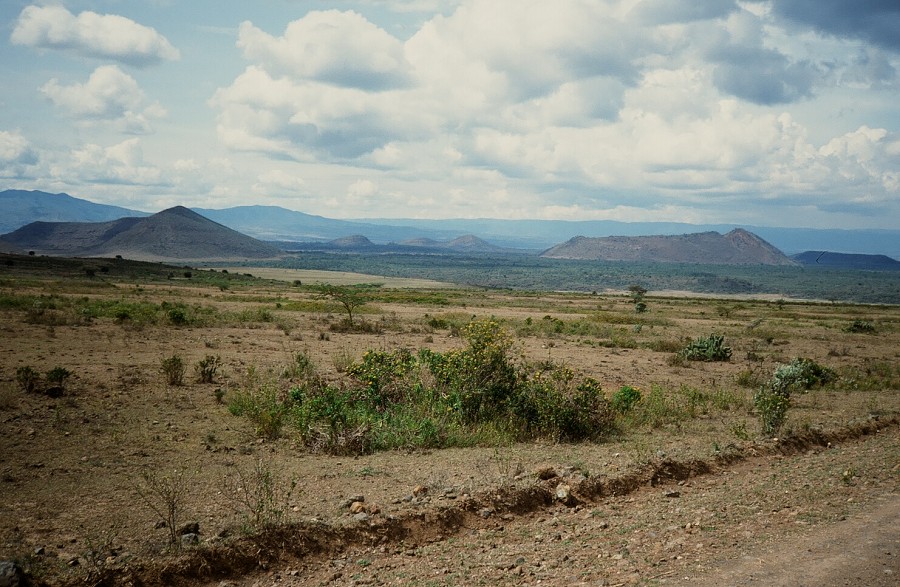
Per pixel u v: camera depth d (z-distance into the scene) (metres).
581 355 28.17
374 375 13.18
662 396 17.12
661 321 54.94
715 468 10.92
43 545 6.09
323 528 6.89
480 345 14.09
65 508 7.16
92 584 5.46
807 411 17.12
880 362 31.27
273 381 16.36
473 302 84.62
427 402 12.98
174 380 15.48
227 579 6.01
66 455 9.32
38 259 129.00
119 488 7.94
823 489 9.12
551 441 12.49
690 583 5.61
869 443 13.29
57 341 22.31
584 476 9.52
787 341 41.12
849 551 6.43
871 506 8.23
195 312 38.97
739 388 21.12
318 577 6.14
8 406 12.01
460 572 6.16
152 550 6.06
